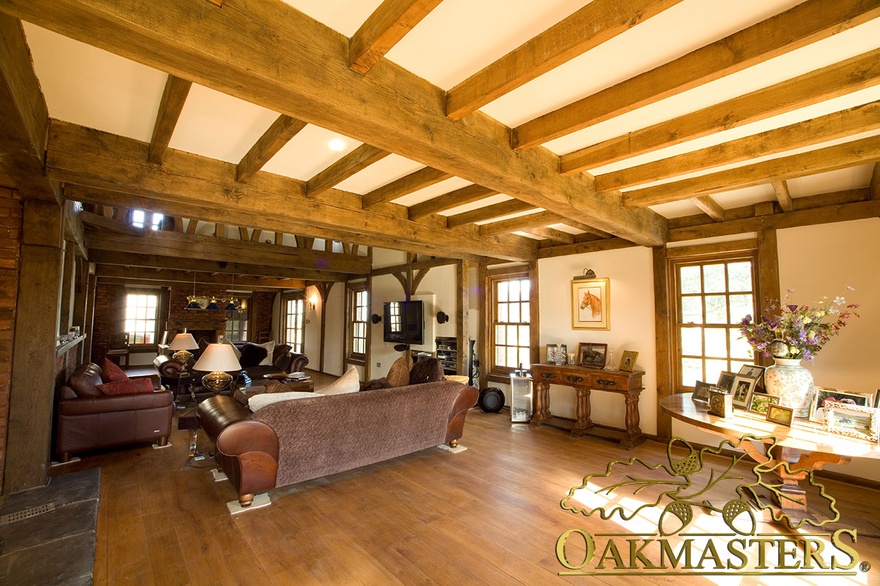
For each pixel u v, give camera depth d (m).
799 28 1.55
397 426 3.66
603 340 5.02
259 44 1.53
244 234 7.62
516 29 1.69
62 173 2.55
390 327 7.75
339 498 3.12
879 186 3.26
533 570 2.26
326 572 2.23
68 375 4.87
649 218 4.23
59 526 2.64
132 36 1.33
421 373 4.21
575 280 5.29
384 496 3.15
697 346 4.43
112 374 4.50
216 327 10.28
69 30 1.31
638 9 1.41
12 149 2.13
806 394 2.82
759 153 2.59
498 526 2.71
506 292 6.32
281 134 2.35
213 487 3.29
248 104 2.26
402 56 1.88
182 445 4.32
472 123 2.31
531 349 5.75
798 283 3.73
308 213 3.58
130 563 2.29
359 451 3.44
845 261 3.51
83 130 2.56
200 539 2.54
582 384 4.72
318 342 10.48
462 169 2.40
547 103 2.27
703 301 4.41
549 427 5.15
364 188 3.77
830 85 1.91
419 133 2.02
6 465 3.10
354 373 3.66
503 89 1.90
